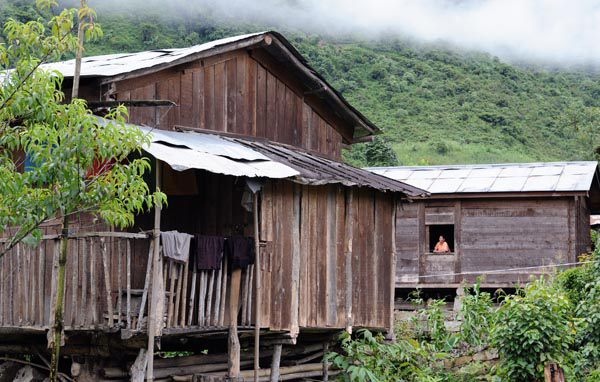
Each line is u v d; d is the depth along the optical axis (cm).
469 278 2328
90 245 1172
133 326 1161
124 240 1231
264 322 1340
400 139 5619
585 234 2561
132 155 1245
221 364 1415
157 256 1139
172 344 1465
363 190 1584
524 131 5991
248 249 1290
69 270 1220
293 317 1399
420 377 1490
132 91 1354
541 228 2292
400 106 6169
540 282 1761
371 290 1588
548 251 2278
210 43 1516
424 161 5050
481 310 1755
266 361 1531
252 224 1355
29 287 1247
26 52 966
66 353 1311
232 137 1513
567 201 2278
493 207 2333
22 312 1245
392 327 1636
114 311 1193
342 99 1716
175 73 1424
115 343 1241
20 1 4772
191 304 1214
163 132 1343
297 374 1529
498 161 5291
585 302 1744
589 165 2425
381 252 1622
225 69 1518
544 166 2469
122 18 6297
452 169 2558
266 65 1598
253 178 1262
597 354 1631
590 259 2098
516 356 1532
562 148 5822
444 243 2397
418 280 2362
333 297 1491
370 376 1395
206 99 1478
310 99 1706
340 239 1518
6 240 1246
